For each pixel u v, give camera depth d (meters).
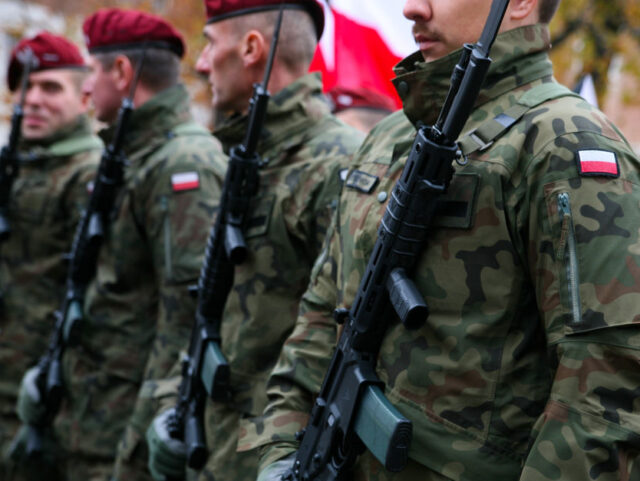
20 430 4.16
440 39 1.77
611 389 1.42
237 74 2.81
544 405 1.59
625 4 7.87
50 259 4.46
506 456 1.58
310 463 1.83
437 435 1.62
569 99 1.62
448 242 1.63
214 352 2.60
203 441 2.63
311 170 2.58
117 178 3.42
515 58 1.71
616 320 1.42
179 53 3.67
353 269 1.86
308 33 2.83
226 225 2.58
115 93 3.72
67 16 10.45
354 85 4.32
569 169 1.52
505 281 1.58
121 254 3.42
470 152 1.64
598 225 1.47
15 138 4.48
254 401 2.54
